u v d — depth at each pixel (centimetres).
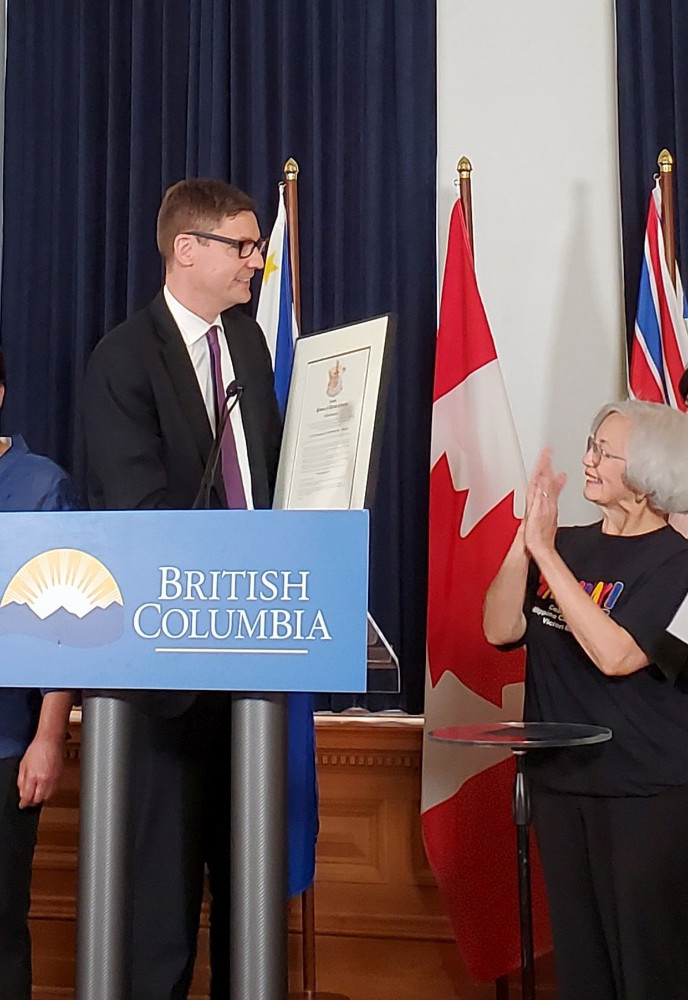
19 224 371
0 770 219
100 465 203
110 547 136
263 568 132
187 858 198
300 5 356
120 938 138
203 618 133
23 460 238
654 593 192
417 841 301
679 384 281
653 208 312
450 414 300
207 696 199
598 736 177
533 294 344
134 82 361
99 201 364
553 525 201
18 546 138
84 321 356
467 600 291
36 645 136
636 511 204
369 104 346
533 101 350
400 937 299
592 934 192
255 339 229
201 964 301
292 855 267
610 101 346
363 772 305
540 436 339
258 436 214
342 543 131
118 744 140
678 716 189
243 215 214
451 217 318
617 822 188
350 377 170
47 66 375
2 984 216
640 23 337
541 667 205
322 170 349
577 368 339
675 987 184
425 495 334
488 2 355
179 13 365
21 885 221
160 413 206
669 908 185
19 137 373
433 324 339
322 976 302
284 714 138
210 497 206
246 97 357
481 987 294
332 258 348
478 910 282
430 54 348
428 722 288
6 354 366
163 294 218
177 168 359
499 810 285
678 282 308
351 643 129
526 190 347
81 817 140
